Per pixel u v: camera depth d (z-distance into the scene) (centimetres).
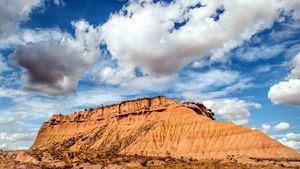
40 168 14425
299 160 16475
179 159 18750
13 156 17488
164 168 14838
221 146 19162
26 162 15675
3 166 13912
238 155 17925
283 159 16612
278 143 18062
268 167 14738
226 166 15212
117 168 15262
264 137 18412
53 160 16925
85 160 17350
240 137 19038
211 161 17312
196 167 14962
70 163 16338
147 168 14912
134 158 18850
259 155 17462
